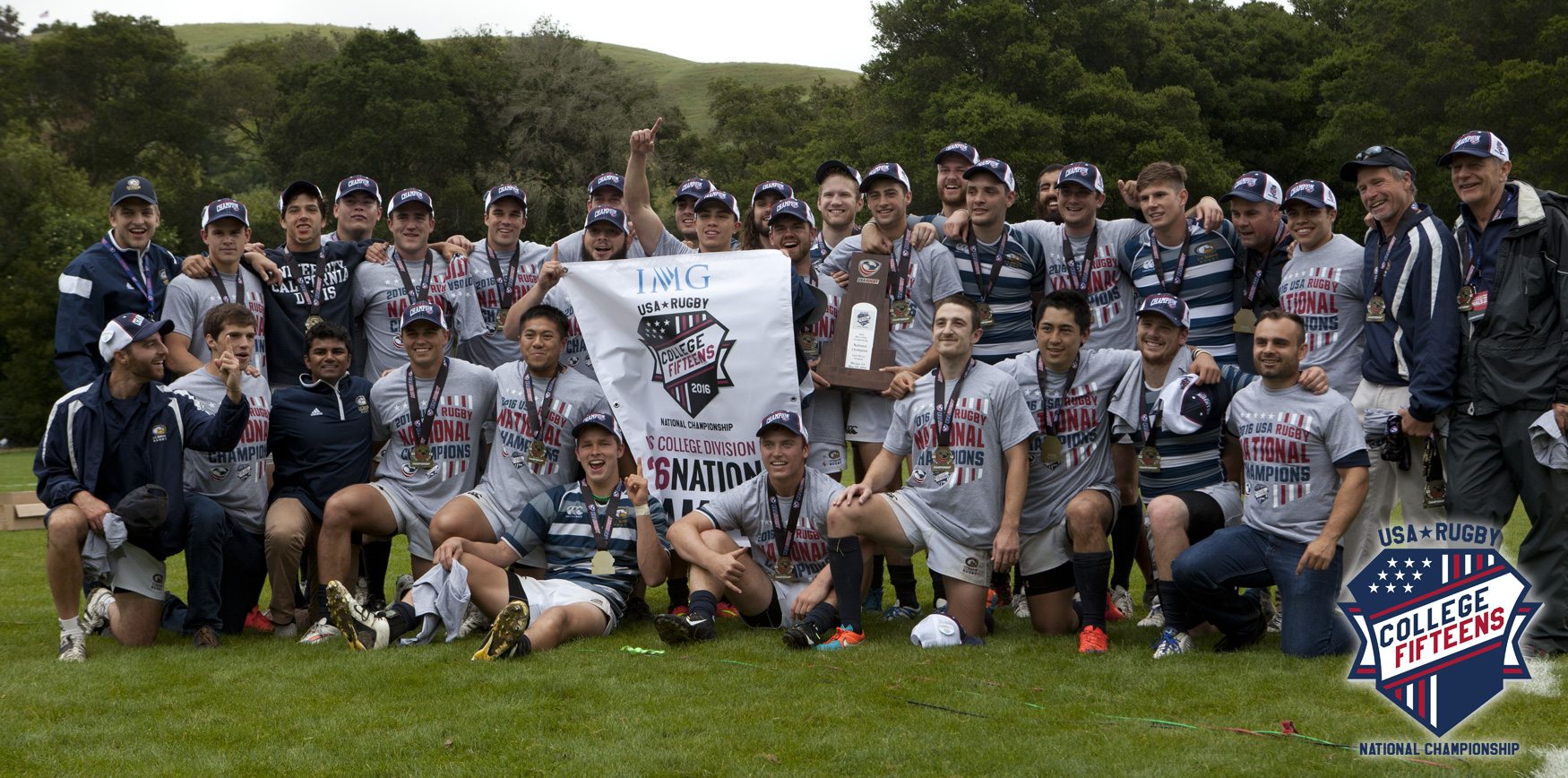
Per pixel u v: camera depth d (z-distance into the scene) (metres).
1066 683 5.60
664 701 5.30
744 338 7.55
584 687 5.54
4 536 12.70
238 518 7.26
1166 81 45.25
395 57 55.59
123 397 6.89
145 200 8.02
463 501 7.29
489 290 8.69
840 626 6.69
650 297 7.67
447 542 6.82
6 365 43.19
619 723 4.97
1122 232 8.23
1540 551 6.05
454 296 8.57
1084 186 8.17
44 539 12.47
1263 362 6.30
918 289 8.12
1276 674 5.71
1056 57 41.06
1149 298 7.45
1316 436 6.18
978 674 5.81
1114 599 7.75
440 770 4.45
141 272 8.12
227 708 5.33
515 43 60.34
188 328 7.95
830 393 8.04
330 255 8.45
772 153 67.12
